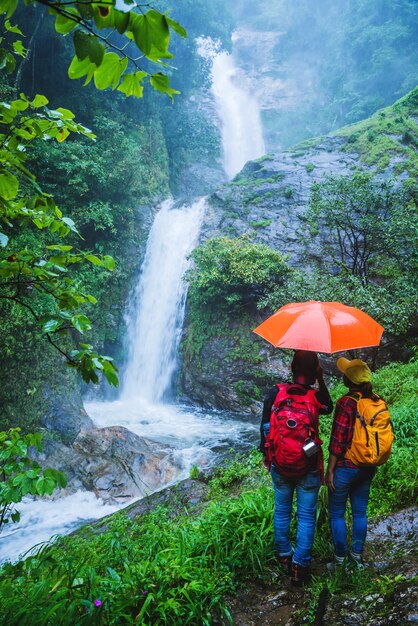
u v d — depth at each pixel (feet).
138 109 72.13
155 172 68.03
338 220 38.99
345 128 67.46
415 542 10.78
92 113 59.41
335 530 10.06
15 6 4.32
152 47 4.50
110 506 25.84
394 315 28.86
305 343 9.16
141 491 27.27
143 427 37.83
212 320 46.42
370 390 9.96
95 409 43.21
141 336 52.80
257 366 42.45
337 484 9.91
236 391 42.75
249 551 10.61
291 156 61.41
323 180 55.06
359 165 56.44
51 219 7.57
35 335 33.81
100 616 8.32
